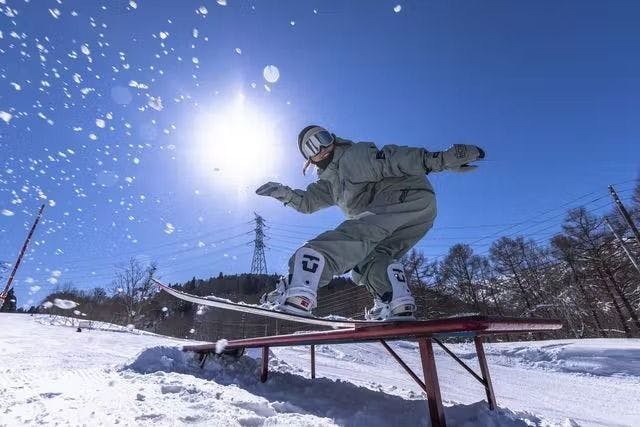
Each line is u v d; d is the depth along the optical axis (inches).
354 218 92.3
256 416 96.7
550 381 348.5
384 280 94.5
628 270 1133.1
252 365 198.4
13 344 282.2
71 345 310.7
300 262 78.4
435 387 94.5
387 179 95.1
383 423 107.7
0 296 549.3
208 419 90.7
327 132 104.9
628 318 1190.3
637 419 194.5
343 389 154.0
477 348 135.2
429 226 97.0
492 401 126.7
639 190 1052.5
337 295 881.5
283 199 118.3
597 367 433.7
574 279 1359.5
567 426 130.3
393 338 105.1
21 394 102.9
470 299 1601.9
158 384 134.7
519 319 96.8
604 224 1195.3
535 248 1550.2
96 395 108.2
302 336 129.4
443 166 87.8
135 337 498.6
